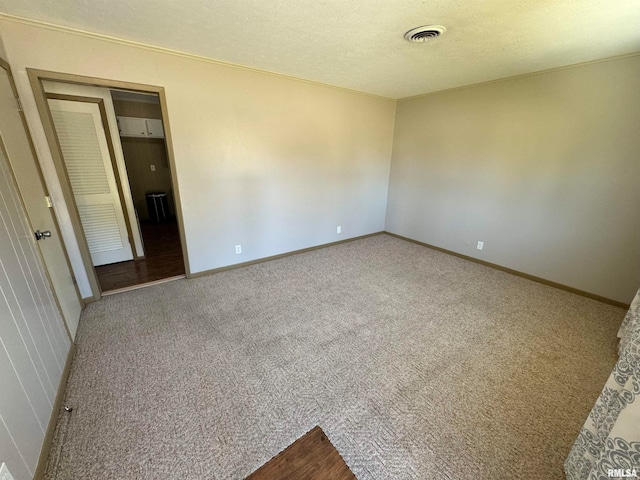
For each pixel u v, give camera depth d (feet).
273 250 12.18
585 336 7.24
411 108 13.73
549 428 4.75
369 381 5.69
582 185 8.98
